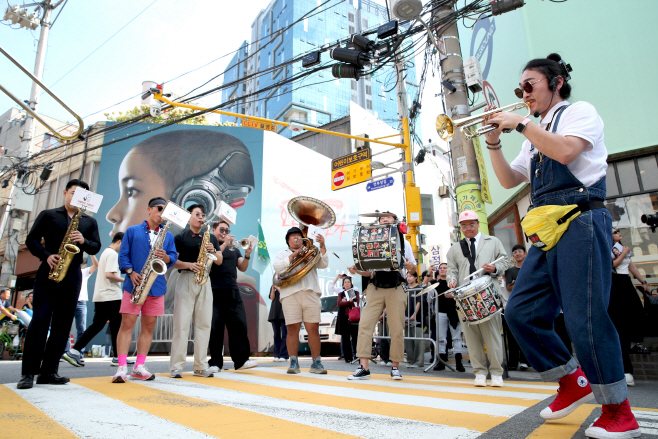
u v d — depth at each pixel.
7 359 9.47
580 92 7.86
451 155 7.91
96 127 15.06
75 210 4.10
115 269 6.63
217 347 5.51
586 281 1.87
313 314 5.27
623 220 7.25
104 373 5.24
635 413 2.55
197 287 4.78
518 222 10.12
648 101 7.11
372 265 4.75
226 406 2.67
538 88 2.20
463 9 7.81
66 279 3.88
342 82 68.50
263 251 14.38
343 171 11.50
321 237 5.19
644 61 7.22
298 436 1.87
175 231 12.87
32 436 1.87
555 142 1.91
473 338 4.47
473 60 7.72
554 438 1.83
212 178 14.75
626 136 7.26
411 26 8.32
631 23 7.44
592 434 1.81
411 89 29.08
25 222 16.27
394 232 4.69
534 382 4.85
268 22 73.00
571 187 2.00
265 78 67.94
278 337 8.61
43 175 13.99
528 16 8.89
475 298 4.20
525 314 2.14
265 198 14.99
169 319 12.18
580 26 8.05
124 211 14.06
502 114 2.09
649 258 6.94
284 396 3.14
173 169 14.59
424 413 2.46
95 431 1.97
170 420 2.23
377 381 4.48
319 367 5.28
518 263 6.38
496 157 2.39
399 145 10.36
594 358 1.82
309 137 20.92
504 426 2.09
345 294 8.38
